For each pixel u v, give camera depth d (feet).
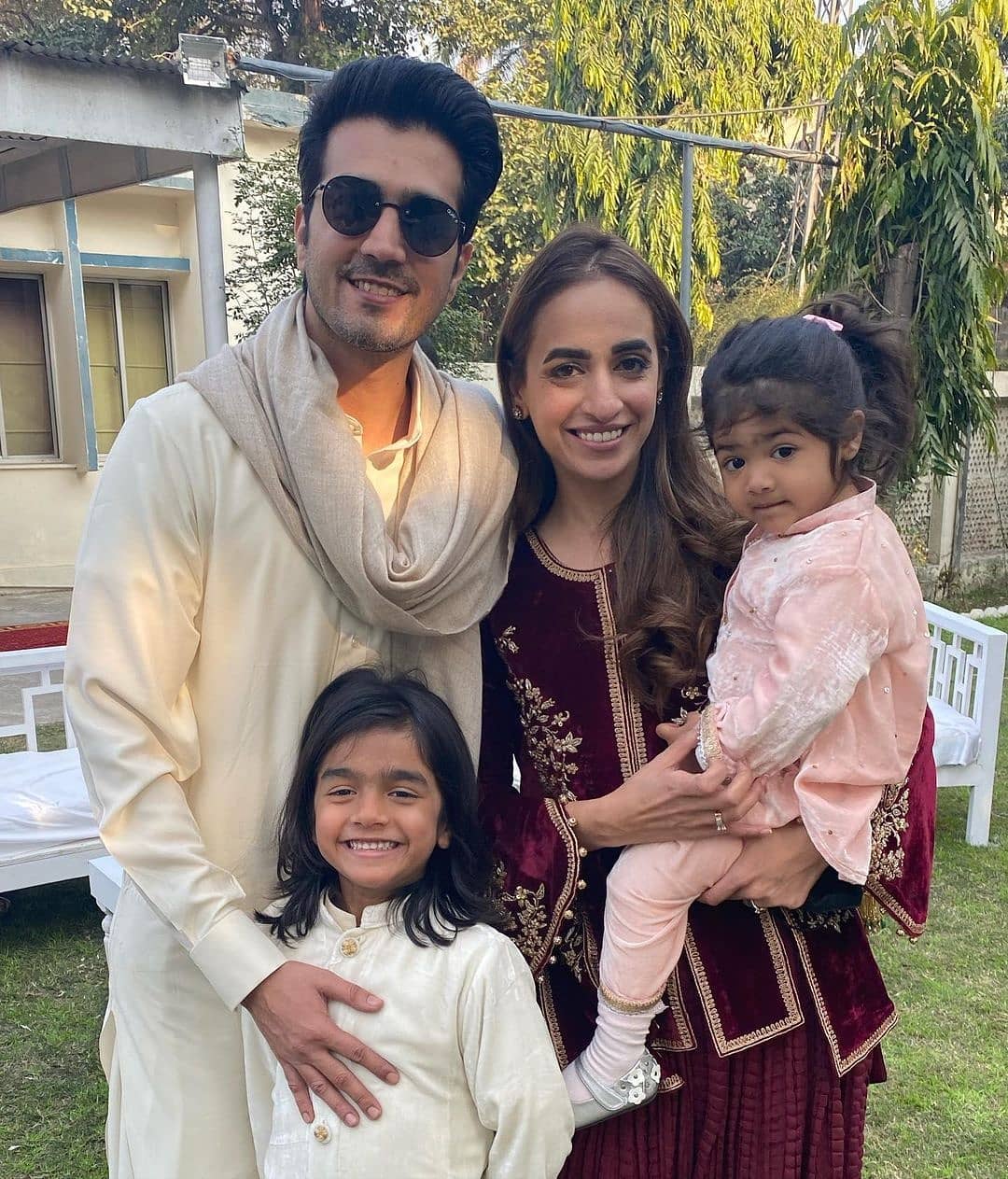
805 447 4.39
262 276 25.88
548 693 4.97
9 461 28.37
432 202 4.41
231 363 4.63
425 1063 4.18
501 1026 4.21
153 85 14.87
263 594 4.54
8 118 13.82
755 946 4.72
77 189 19.58
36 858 10.31
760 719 4.31
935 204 18.34
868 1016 4.84
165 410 4.52
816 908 4.66
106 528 4.40
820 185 21.31
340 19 40.63
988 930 10.94
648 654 4.82
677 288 29.45
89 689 4.34
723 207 43.16
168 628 4.41
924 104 18.07
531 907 4.70
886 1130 7.95
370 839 4.43
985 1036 9.11
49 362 28.71
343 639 4.75
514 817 4.87
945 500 26.27
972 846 13.09
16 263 27.14
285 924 4.59
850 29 18.94
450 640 4.91
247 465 4.51
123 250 28.09
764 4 29.27
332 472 4.37
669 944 4.56
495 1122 4.16
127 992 4.83
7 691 19.54
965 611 25.64
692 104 28.91
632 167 29.09
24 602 26.58
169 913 4.30
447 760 4.51
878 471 4.80
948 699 13.92
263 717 4.62
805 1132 4.79
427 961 4.31
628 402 4.66
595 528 5.11
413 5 40.45
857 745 4.43
